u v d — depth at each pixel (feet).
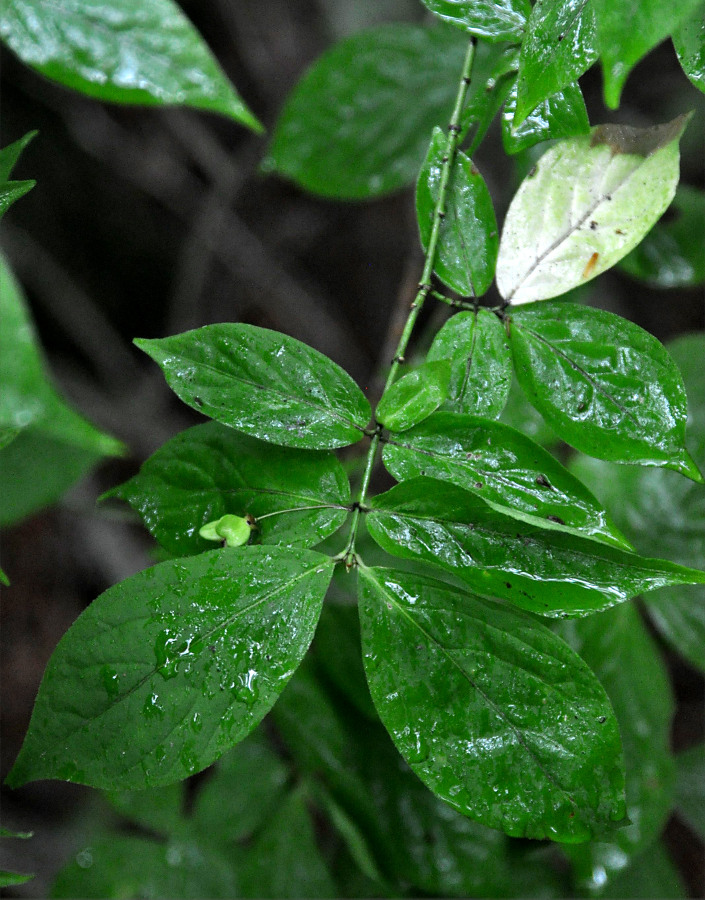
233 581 1.10
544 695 1.10
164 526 1.15
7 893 2.41
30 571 2.89
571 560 1.11
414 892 1.52
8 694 2.80
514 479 1.13
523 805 1.09
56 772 1.07
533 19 1.13
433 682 1.11
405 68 1.55
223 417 1.13
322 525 1.14
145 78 1.25
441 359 1.17
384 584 1.12
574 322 1.17
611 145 1.16
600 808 1.09
